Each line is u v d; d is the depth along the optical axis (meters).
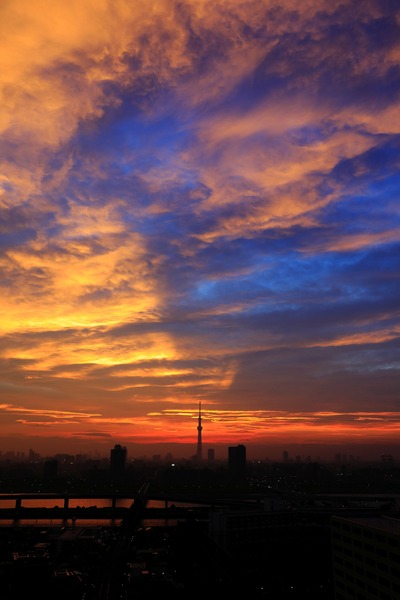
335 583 178.38
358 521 167.38
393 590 143.25
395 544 143.75
